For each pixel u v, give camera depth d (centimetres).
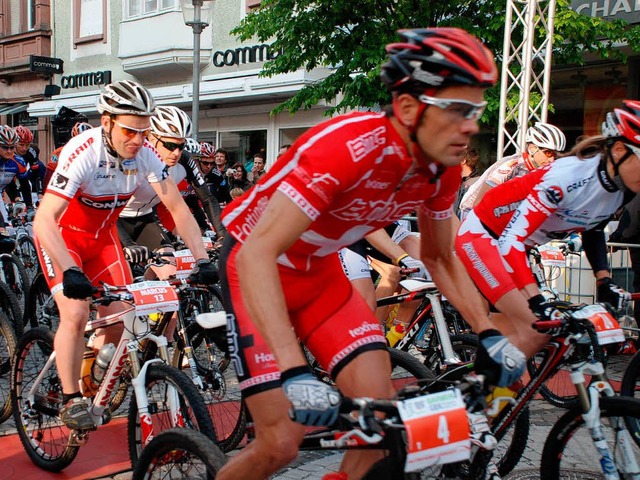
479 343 197
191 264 429
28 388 337
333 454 342
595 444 225
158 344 289
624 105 262
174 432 224
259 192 197
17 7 1795
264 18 814
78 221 331
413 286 343
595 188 272
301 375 160
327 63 807
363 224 201
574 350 247
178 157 432
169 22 1355
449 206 204
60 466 317
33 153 987
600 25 711
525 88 654
